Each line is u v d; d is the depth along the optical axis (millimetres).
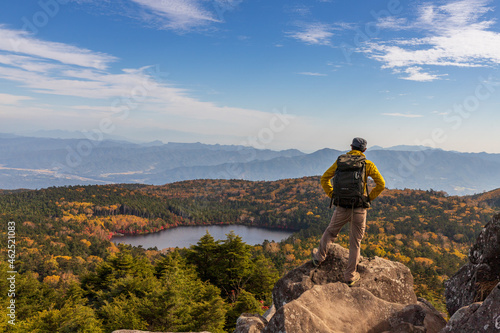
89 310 18688
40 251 151250
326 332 3070
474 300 4480
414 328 3309
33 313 26484
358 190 4258
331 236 4762
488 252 4336
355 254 4562
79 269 127562
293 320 3129
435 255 137875
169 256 33688
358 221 4422
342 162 4406
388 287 4715
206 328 18047
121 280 25766
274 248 147250
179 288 21719
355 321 3445
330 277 5000
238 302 21984
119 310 18625
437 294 31141
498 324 2605
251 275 34469
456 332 2914
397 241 162750
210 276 35562
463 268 5152
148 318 18188
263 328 3592
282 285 5238
